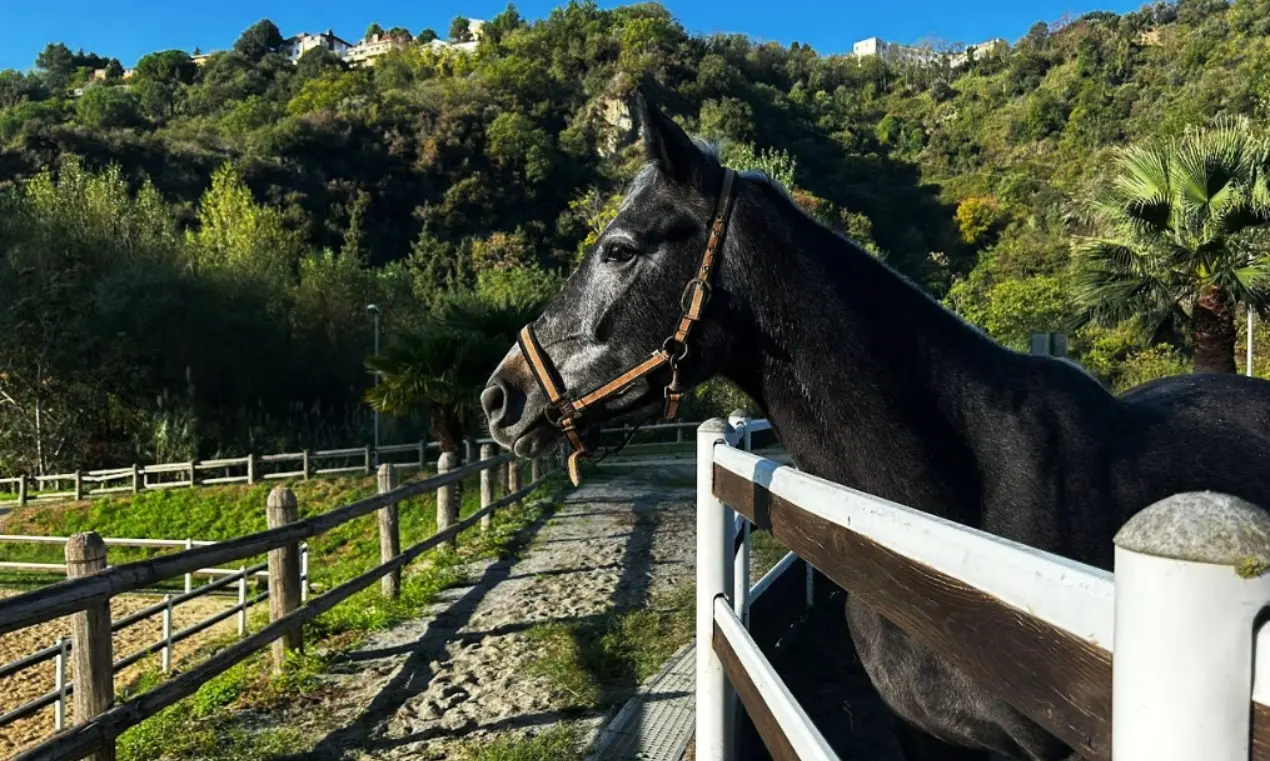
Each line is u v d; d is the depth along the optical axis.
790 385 2.14
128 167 46.50
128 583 3.44
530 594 7.04
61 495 20.33
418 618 6.39
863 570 1.28
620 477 16.12
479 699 4.62
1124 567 0.64
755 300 2.14
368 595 7.29
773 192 2.23
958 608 0.98
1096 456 2.02
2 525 18.31
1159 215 10.04
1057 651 0.78
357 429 26.84
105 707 3.46
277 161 52.12
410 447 19.80
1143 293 10.44
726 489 2.33
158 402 24.56
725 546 2.50
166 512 18.41
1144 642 0.62
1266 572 0.59
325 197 51.88
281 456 19.91
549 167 56.31
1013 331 27.38
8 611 2.81
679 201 2.20
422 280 44.56
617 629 5.76
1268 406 2.33
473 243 49.84
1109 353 19.72
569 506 12.35
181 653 10.10
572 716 4.29
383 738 4.16
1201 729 0.60
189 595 7.38
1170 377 2.70
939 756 2.27
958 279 42.53
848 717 4.11
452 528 8.67
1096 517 1.95
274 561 5.31
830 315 2.10
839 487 1.45
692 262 2.18
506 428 2.39
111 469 23.44
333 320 29.52
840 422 2.08
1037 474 1.98
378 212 53.00
